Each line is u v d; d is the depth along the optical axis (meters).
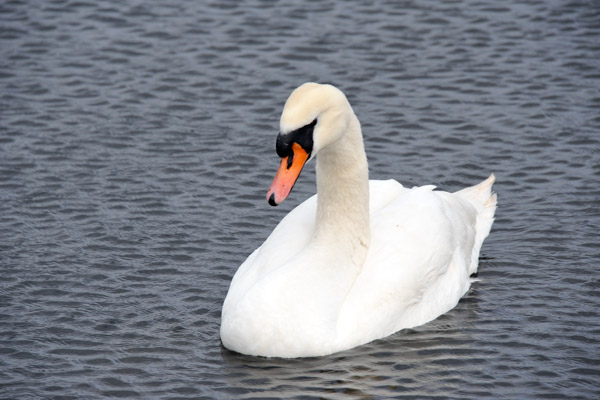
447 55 23.12
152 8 25.42
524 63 22.72
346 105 13.64
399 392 12.96
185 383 13.20
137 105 21.45
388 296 14.21
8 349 13.99
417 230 14.90
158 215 17.69
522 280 15.81
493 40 23.67
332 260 14.19
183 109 21.28
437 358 13.77
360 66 22.77
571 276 15.83
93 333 14.42
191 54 23.36
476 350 13.97
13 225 17.27
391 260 14.45
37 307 15.05
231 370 13.49
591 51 23.06
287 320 13.66
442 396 12.88
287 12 25.11
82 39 24.03
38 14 25.09
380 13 25.00
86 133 20.39
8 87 22.05
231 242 16.92
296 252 14.36
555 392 12.95
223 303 15.04
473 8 25.09
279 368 13.52
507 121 20.62
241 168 19.20
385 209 15.28
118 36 24.14
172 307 15.12
